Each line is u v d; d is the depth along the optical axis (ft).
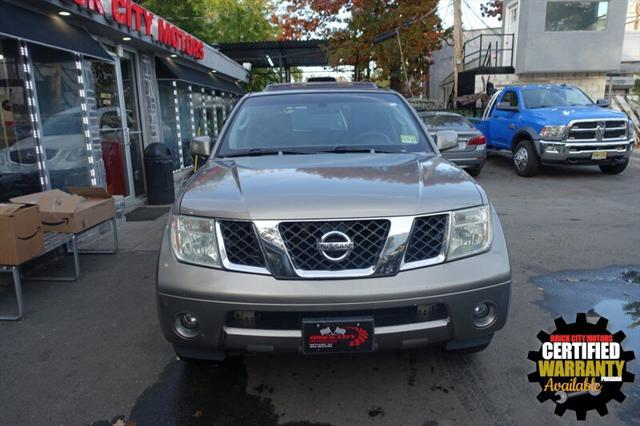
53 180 20.40
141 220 24.72
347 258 8.41
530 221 23.41
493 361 10.84
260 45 60.85
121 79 26.73
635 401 9.38
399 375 10.38
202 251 8.73
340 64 74.28
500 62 75.97
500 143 41.09
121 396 9.78
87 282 16.03
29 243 13.44
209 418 9.10
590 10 65.36
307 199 8.72
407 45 70.28
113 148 26.18
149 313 13.64
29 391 9.96
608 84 73.26
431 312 8.71
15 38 16.29
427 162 11.31
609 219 23.53
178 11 65.82
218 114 47.62
